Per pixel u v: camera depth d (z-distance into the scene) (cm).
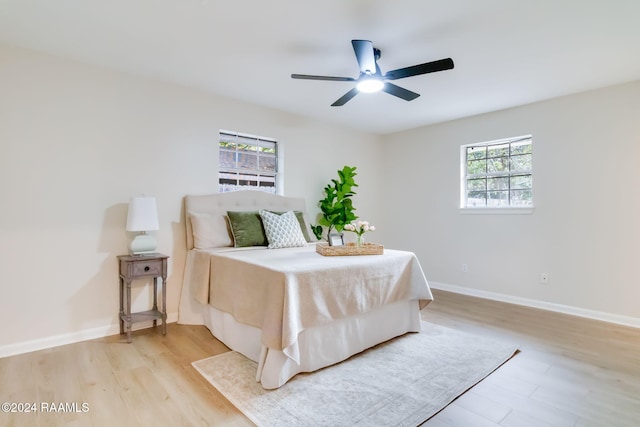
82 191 288
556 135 378
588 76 318
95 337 290
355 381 217
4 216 254
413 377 223
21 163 261
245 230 345
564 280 373
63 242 278
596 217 352
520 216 408
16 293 257
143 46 262
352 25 233
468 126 457
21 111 261
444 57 279
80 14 218
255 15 220
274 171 436
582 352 264
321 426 171
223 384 211
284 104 405
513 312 372
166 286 332
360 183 533
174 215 340
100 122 297
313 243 394
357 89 269
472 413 184
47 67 273
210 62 291
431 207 500
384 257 286
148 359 246
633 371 233
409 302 308
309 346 228
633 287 329
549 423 175
